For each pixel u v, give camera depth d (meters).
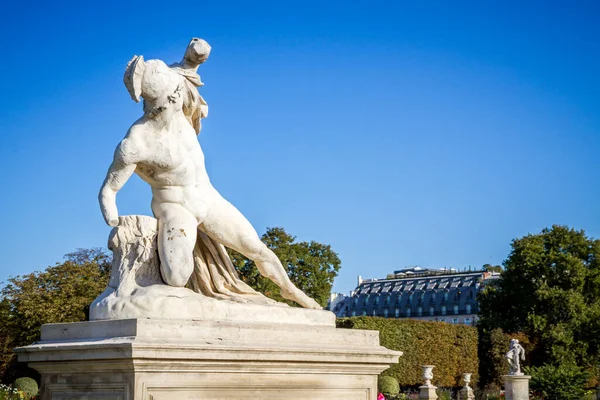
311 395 6.01
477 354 38.66
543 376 32.28
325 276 40.41
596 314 41.22
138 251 5.82
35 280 28.39
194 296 5.76
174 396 5.29
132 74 5.71
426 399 26.62
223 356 5.39
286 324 5.96
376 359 6.31
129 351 5.01
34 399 21.12
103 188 5.82
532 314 41.72
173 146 5.91
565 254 42.78
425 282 87.25
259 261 6.40
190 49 6.22
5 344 27.08
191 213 5.98
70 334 5.63
